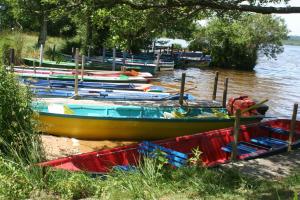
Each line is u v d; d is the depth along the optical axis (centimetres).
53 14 1234
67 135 1403
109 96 1797
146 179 734
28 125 834
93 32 3522
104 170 912
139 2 1116
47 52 3164
